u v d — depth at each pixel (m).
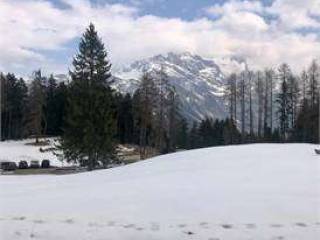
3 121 90.56
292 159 22.81
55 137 87.50
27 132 88.62
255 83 71.00
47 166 57.16
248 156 24.33
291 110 67.12
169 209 14.13
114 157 51.28
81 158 50.81
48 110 90.25
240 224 12.84
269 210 13.80
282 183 17.39
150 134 68.62
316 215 13.41
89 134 49.75
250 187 16.81
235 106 71.88
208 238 12.13
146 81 62.97
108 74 54.66
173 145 68.25
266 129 68.75
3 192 18.70
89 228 12.88
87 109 50.34
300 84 66.62
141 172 22.62
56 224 13.26
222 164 22.50
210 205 14.37
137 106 65.06
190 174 20.41
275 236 12.20
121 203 15.02
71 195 16.81
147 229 12.64
